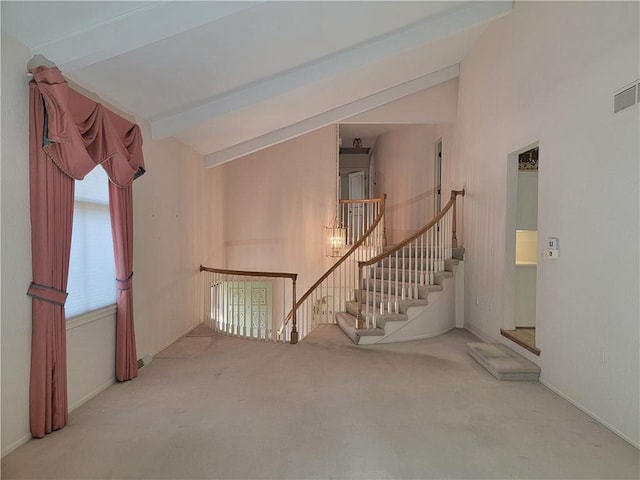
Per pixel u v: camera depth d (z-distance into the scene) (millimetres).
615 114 2717
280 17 3033
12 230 2385
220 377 3770
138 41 2725
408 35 4258
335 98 5434
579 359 3098
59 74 2477
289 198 7840
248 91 4270
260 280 7734
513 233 4504
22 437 2486
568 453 2439
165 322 4781
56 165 2613
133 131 3480
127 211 3600
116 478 2154
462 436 2648
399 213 8367
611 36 2758
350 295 6672
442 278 5492
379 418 2914
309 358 4398
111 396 3293
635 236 2537
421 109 6406
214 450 2451
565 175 3309
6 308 2346
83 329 3164
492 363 3859
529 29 3936
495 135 4766
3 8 2186
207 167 6273
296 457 2381
